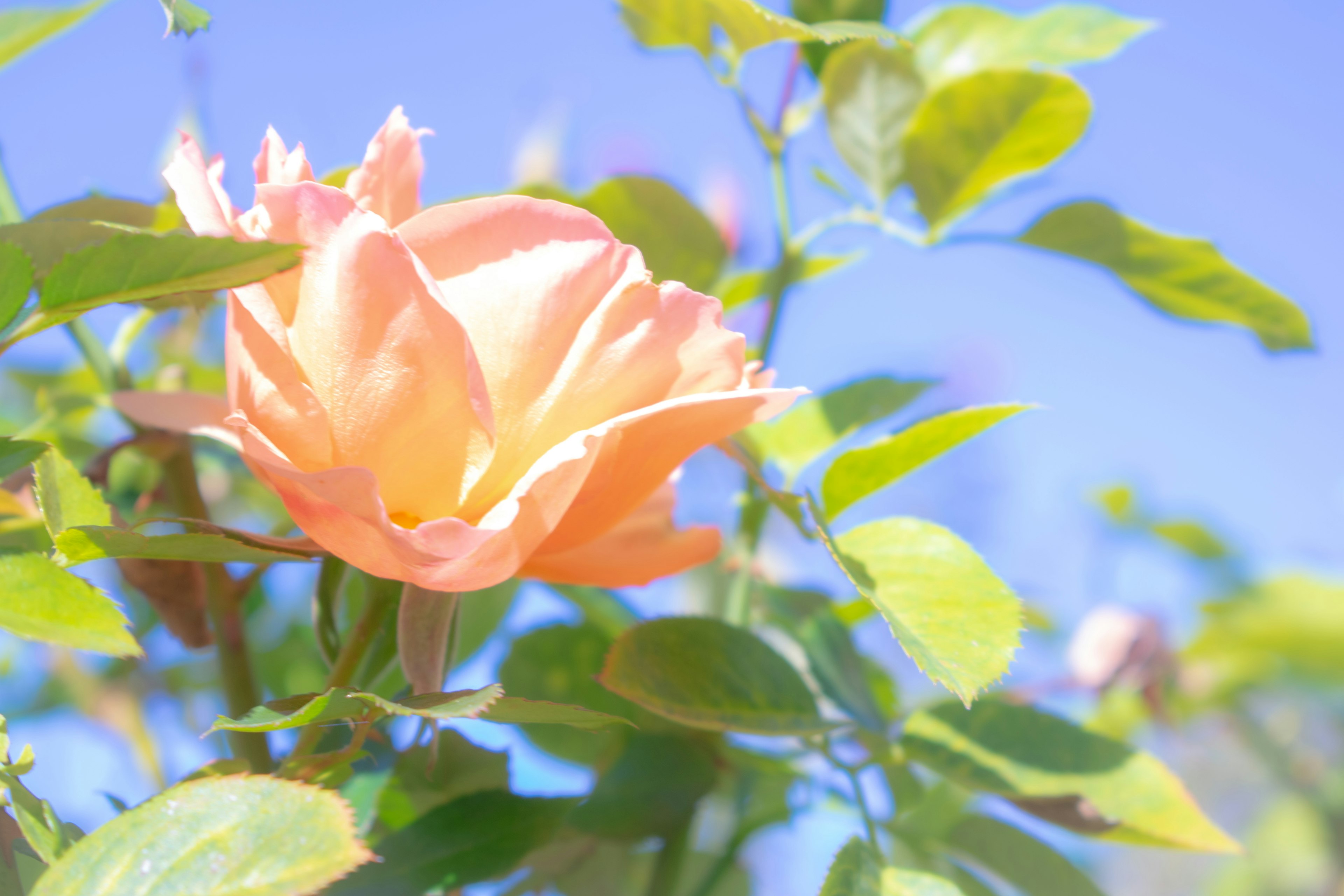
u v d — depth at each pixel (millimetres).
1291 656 597
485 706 362
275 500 538
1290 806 629
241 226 378
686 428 384
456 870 410
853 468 416
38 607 360
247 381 375
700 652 419
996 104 464
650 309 378
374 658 397
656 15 463
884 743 441
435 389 372
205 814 359
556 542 390
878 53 485
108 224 390
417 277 369
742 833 465
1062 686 579
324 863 355
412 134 392
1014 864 456
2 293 369
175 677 524
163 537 375
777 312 484
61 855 367
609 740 465
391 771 425
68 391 457
